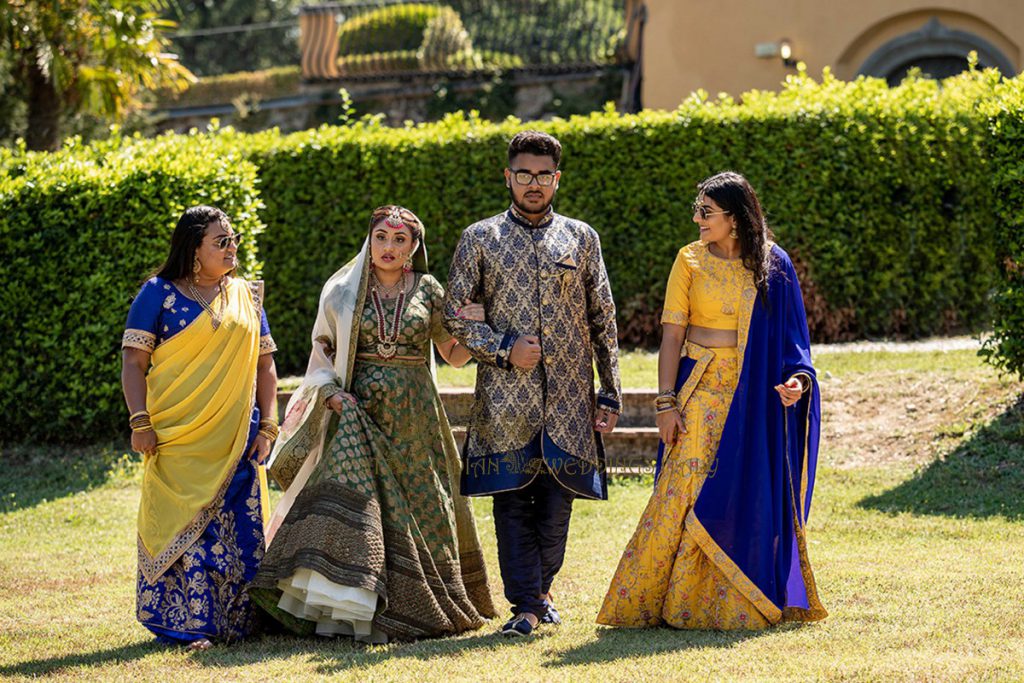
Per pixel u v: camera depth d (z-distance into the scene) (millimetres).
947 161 19188
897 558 9852
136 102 30453
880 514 11578
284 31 63000
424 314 8484
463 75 34062
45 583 10234
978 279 19875
